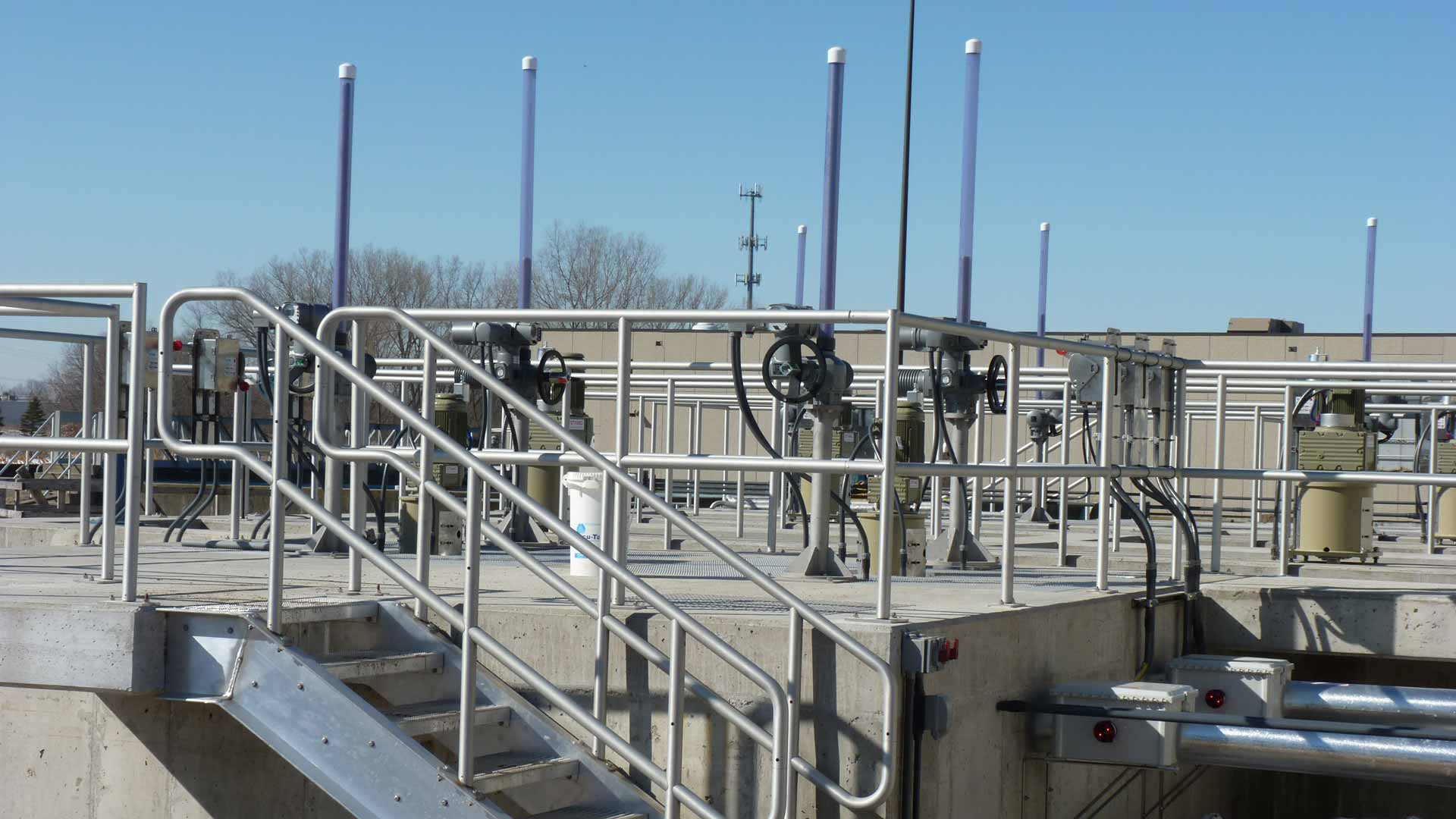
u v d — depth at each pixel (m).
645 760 4.02
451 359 4.59
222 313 42.44
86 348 7.73
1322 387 8.10
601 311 4.84
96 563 6.21
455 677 4.66
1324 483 8.21
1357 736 5.19
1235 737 5.35
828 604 5.04
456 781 4.00
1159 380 6.72
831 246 6.29
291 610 4.33
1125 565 8.43
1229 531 13.27
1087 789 5.83
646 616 4.64
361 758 4.05
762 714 4.47
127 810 4.82
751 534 10.55
